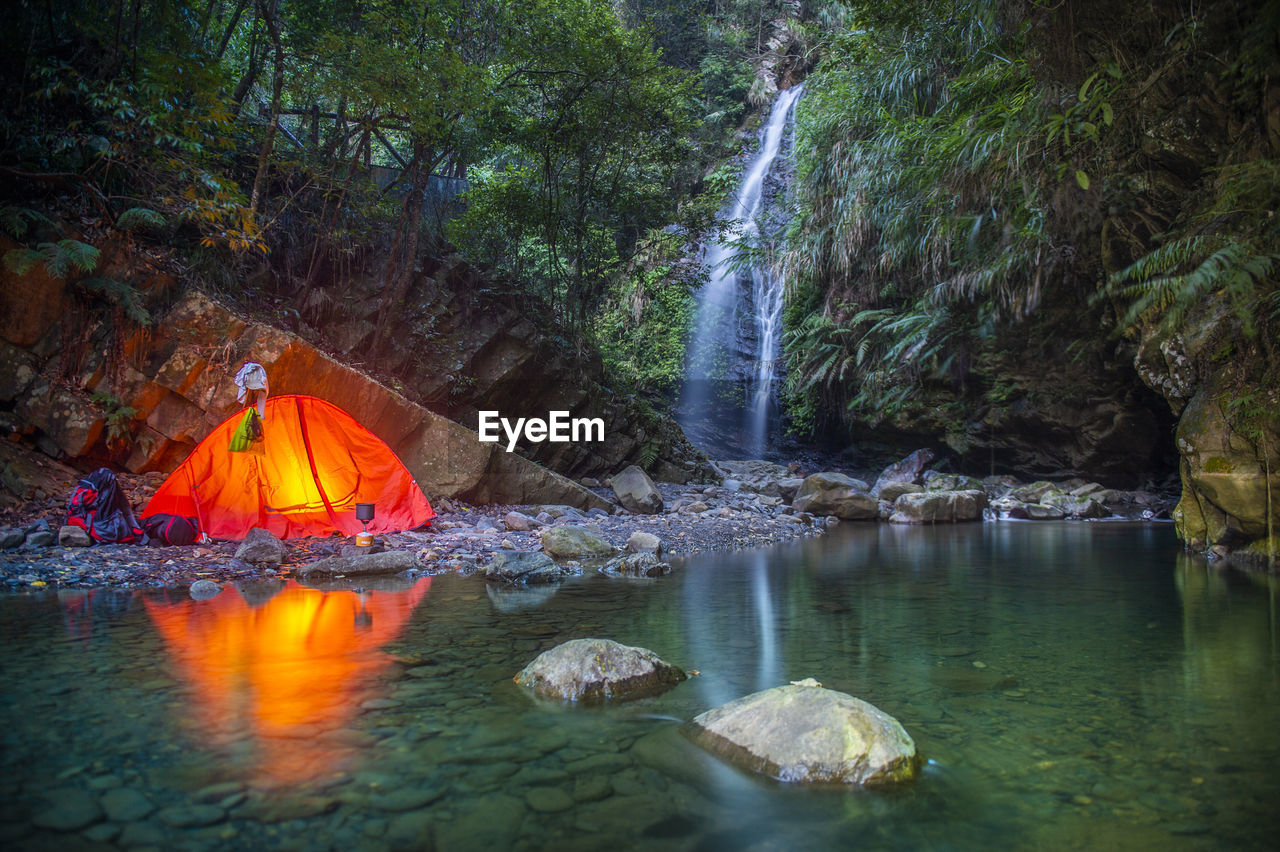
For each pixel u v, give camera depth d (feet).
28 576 15.94
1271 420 19.51
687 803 6.00
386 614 13.67
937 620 13.67
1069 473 49.60
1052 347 46.26
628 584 17.92
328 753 6.92
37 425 22.57
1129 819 5.74
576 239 44.47
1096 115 22.06
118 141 24.00
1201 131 21.27
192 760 6.70
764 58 77.92
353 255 34.94
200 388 24.34
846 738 6.77
